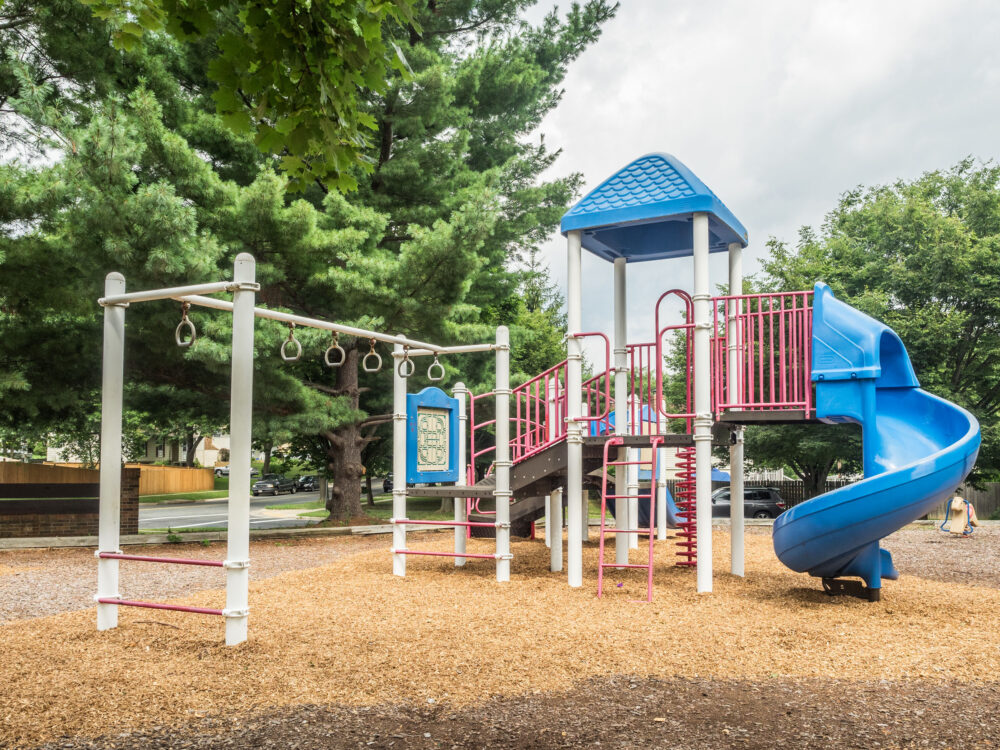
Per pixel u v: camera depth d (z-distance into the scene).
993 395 27.45
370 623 6.68
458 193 18.00
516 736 4.07
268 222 13.62
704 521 8.59
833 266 28.33
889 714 4.40
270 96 4.01
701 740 4.01
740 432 10.15
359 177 17.48
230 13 14.24
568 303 9.37
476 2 20.08
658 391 9.14
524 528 15.84
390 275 14.51
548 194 22.72
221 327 12.62
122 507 15.45
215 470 70.94
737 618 7.04
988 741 3.97
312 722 4.27
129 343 13.66
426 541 15.55
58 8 12.54
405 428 10.09
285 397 14.20
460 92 19.08
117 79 14.37
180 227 11.71
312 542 15.30
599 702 4.62
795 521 7.87
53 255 12.55
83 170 11.56
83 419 15.34
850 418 8.45
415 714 4.40
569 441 9.19
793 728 4.18
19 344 13.25
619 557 10.68
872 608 7.60
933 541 15.73
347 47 3.85
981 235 28.55
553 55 22.28
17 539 13.77
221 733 4.11
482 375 22.16
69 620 6.90
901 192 30.50
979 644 6.05
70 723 4.23
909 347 25.53
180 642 5.94
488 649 5.78
